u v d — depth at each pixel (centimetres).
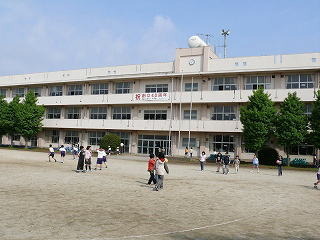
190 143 3984
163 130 4019
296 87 3516
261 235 751
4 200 1013
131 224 796
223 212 994
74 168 2206
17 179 1509
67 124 4681
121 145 4166
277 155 3328
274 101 3484
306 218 960
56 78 5025
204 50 3975
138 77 4203
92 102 4500
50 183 1428
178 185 1584
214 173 2375
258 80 3700
